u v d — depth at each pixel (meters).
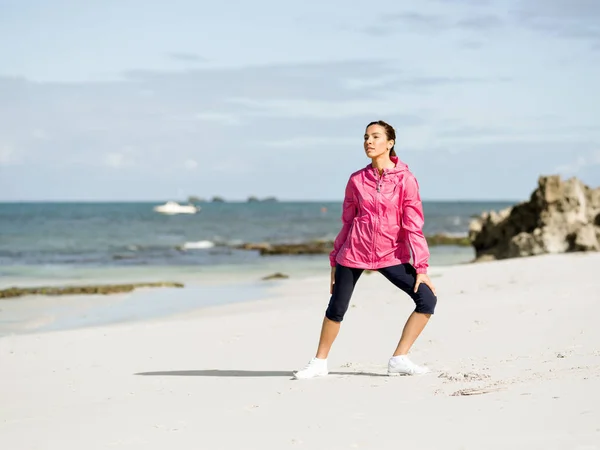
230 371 6.74
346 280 5.81
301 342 8.22
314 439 3.83
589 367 5.00
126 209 138.88
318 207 165.00
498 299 10.20
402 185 5.63
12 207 163.12
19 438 4.44
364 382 5.41
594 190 23.27
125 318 12.99
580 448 3.21
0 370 7.60
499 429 3.64
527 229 23.36
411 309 10.28
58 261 29.33
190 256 32.78
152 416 4.81
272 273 23.73
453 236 45.38
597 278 12.46
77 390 6.27
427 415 4.07
